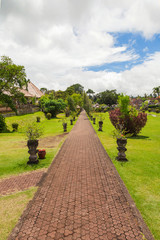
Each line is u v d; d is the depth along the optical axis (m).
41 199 4.94
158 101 87.81
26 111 35.03
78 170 7.23
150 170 6.93
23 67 20.41
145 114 14.71
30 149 8.18
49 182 6.12
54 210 4.38
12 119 27.03
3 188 5.73
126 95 14.04
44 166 7.86
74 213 4.23
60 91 79.38
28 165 8.02
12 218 4.09
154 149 10.37
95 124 26.80
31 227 3.76
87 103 44.44
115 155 9.20
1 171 7.30
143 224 3.76
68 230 3.63
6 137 16.09
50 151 10.57
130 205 4.51
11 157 9.36
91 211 4.29
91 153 9.84
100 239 3.36
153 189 5.36
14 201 4.88
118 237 3.40
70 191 5.39
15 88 21.62
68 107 44.00
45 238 3.41
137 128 14.62
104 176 6.50
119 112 14.79
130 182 5.89
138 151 9.89
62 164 8.08
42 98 45.31
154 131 18.22
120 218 3.99
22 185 5.93
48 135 17.19
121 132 8.60
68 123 28.45
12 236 3.49
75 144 12.39
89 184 5.86
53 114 39.34
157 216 4.04
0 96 21.09
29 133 8.31
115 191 5.32
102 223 3.83
